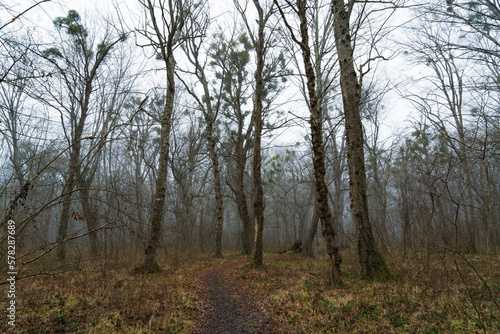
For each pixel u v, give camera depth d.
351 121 8.72
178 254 14.55
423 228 7.37
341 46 9.00
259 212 12.02
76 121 14.58
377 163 19.47
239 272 11.11
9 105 10.02
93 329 4.61
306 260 15.45
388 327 4.64
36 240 6.53
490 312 4.62
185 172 22.45
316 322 5.08
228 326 5.45
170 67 11.44
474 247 14.35
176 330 4.94
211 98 20.86
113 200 7.54
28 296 6.03
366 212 8.30
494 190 16.45
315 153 7.27
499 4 8.65
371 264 7.91
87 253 11.13
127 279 8.12
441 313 4.93
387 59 8.52
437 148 11.54
